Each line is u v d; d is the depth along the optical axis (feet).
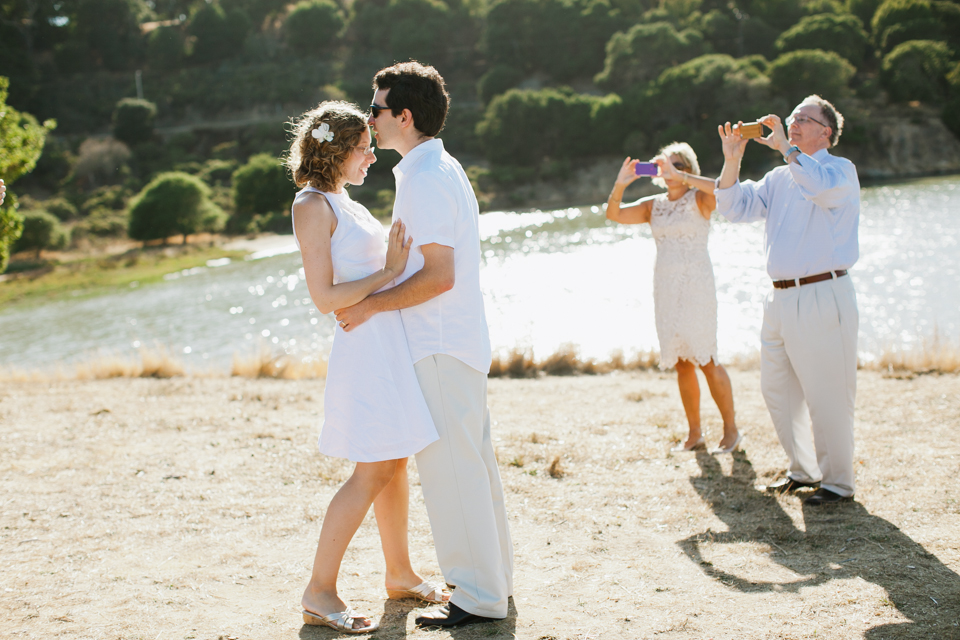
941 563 9.45
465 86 316.60
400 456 8.43
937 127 199.93
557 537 11.37
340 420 8.55
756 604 8.71
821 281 11.72
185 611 9.27
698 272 14.85
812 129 11.82
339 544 8.72
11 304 118.11
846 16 273.75
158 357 29.60
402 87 8.44
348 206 8.89
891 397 18.40
